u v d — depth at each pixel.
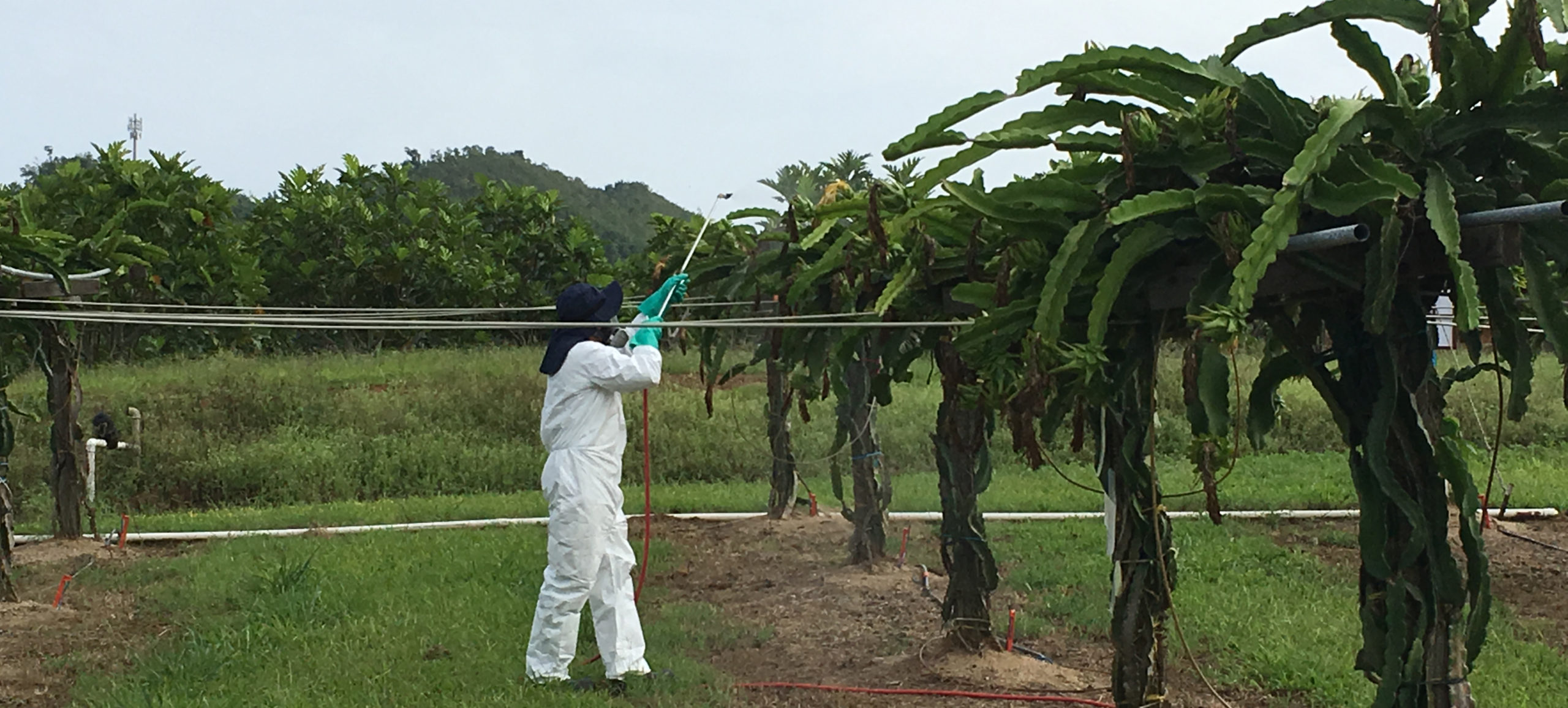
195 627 6.97
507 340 22.92
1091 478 12.40
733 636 6.79
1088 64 3.29
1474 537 3.23
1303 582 7.69
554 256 24.11
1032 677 5.86
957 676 5.86
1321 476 12.03
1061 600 7.40
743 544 9.52
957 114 3.35
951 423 5.75
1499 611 6.99
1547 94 3.04
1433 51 2.99
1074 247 3.28
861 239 4.66
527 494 12.55
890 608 7.34
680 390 16.09
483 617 7.04
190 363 17.12
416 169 56.69
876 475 8.48
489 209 24.52
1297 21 3.19
